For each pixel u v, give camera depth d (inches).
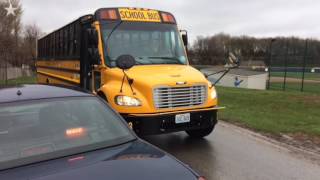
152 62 363.9
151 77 317.1
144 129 307.3
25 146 154.1
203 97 331.6
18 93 178.5
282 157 309.3
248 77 2038.6
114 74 333.7
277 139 373.1
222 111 543.2
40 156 149.6
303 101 635.5
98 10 367.9
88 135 165.8
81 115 174.6
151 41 374.9
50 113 170.1
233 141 362.6
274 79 2222.0
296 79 2278.5
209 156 311.7
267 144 351.9
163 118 311.6
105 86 332.5
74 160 146.3
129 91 313.7
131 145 163.6
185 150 330.0
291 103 613.3
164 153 157.9
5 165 143.1
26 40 2544.3
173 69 345.7
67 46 495.2
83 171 136.7
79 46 425.1
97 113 179.2
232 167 283.1
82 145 159.5
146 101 309.1
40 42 802.8
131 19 373.7
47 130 162.9
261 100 659.4
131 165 142.2
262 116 497.0
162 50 377.1
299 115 502.9
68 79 490.6
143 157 150.0
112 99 315.6
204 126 333.1
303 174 269.1
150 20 382.3
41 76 783.1
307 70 2139.5
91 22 379.2
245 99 679.7
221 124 449.1
